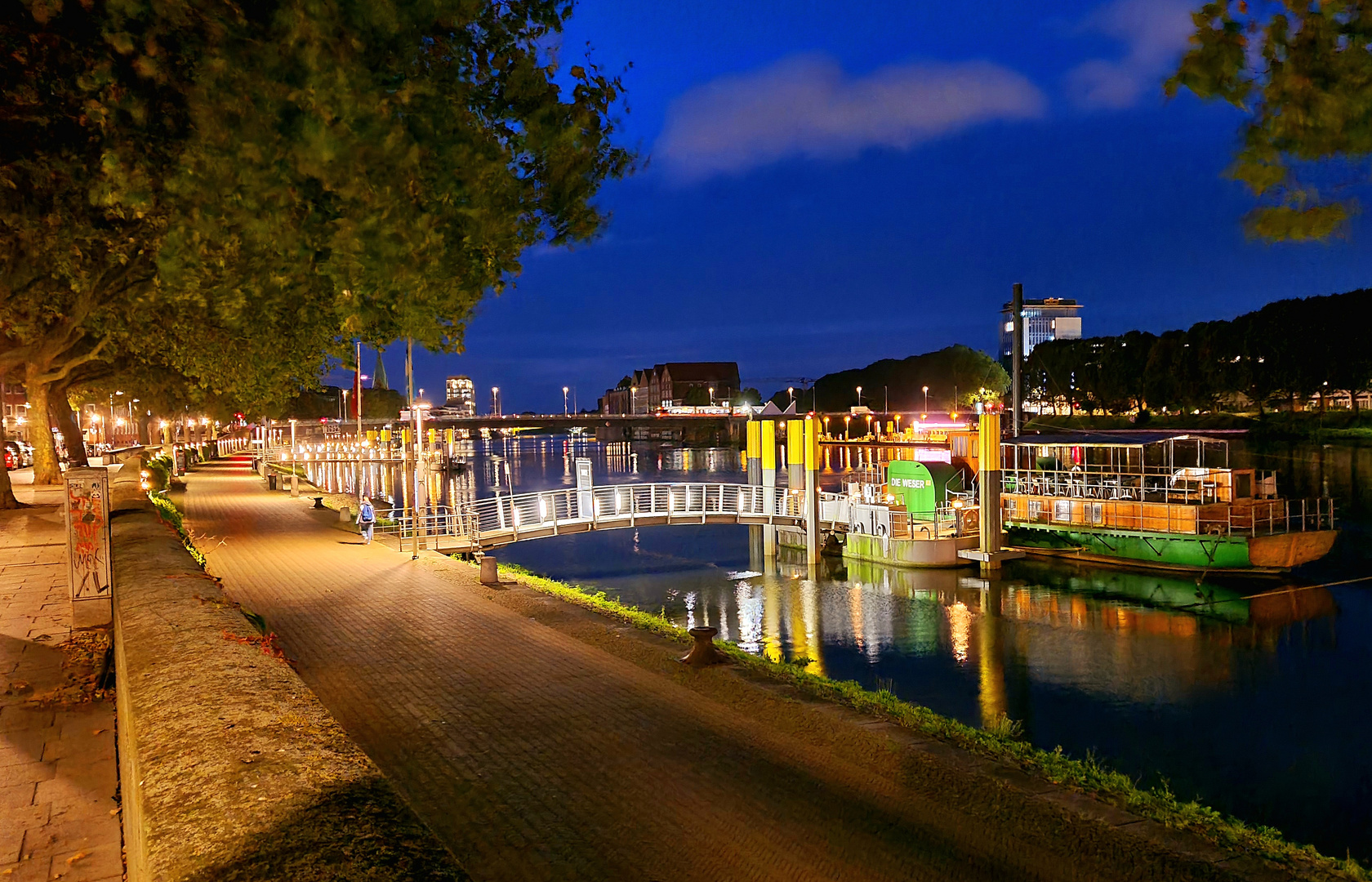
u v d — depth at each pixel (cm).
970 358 14500
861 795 834
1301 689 2052
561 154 709
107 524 1240
